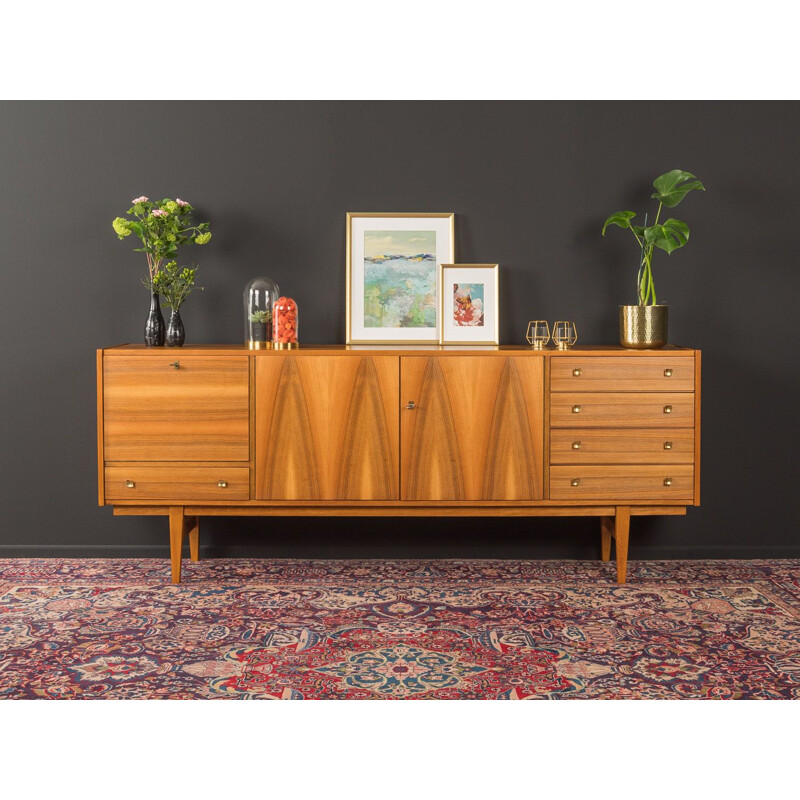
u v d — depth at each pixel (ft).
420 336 14.48
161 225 13.65
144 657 10.73
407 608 12.35
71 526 14.66
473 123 14.35
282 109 14.33
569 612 12.19
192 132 14.32
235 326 14.55
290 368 13.00
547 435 13.10
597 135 14.34
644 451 13.12
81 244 14.35
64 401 14.52
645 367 13.05
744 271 14.46
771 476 14.66
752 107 14.28
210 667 10.46
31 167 14.28
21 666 10.47
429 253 14.43
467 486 13.14
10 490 14.61
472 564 14.37
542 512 13.26
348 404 13.03
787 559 14.69
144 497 13.12
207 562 14.44
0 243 14.34
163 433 13.07
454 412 13.05
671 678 10.17
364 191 14.42
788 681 10.09
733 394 14.60
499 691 9.86
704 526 14.71
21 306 14.42
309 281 14.53
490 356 13.00
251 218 14.43
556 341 14.48
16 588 13.14
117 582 13.43
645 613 12.16
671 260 14.44
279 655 10.80
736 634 11.43
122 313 14.44
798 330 14.52
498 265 14.40
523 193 14.42
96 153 14.29
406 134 14.35
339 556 14.73
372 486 13.14
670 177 13.51
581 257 14.47
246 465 13.10
